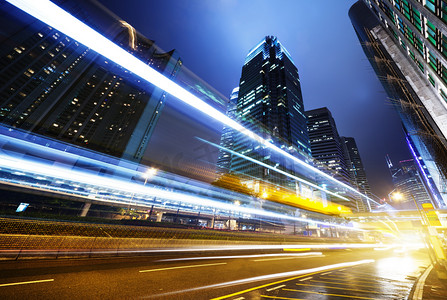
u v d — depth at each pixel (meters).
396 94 52.53
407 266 15.19
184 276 9.00
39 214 17.19
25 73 76.31
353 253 27.11
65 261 10.16
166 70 117.44
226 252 18.11
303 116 112.19
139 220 24.47
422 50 19.88
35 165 29.91
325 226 56.97
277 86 111.88
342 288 8.21
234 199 57.84
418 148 51.72
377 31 39.94
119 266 10.02
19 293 5.94
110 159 85.00
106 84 108.56
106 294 6.38
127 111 108.81
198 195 54.94
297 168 86.75
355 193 130.75
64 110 91.31
